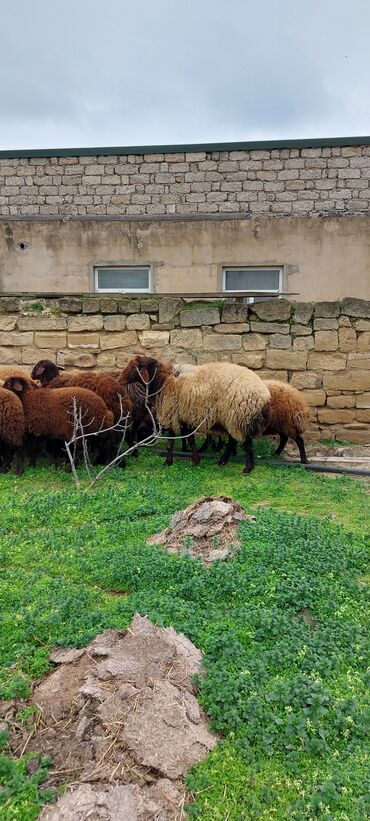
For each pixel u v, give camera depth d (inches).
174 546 185.2
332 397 356.8
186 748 106.3
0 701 119.3
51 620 142.6
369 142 448.8
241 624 144.1
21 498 238.4
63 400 277.3
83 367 374.9
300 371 356.8
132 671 122.3
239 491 251.4
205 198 472.1
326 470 295.7
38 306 378.3
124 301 366.0
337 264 453.1
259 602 153.5
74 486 257.1
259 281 471.8
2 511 220.8
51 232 475.8
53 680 125.1
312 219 448.8
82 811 93.8
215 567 167.8
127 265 473.4
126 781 100.5
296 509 232.8
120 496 238.2
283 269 459.2
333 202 460.1
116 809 94.3
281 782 101.8
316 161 458.0
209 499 202.8
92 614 145.6
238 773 103.3
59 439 293.7
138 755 104.0
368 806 94.9
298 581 161.9
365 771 103.0
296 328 353.4
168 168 473.1
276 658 130.9
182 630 138.9
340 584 165.3
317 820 94.2
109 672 122.0
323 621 148.8
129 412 293.9
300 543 185.0
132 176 477.4
